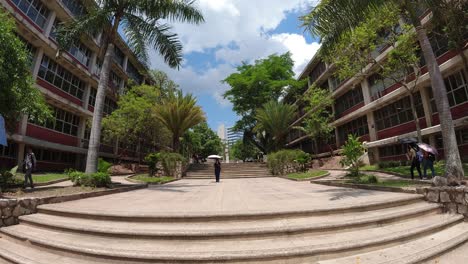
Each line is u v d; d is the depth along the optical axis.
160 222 4.98
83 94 24.05
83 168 24.17
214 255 3.61
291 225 4.58
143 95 24.95
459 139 15.27
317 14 7.98
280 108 25.95
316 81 32.62
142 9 10.98
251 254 3.61
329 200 6.50
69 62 20.31
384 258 3.69
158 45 11.64
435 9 10.43
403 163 17.67
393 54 14.58
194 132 47.31
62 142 21.12
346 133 28.23
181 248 3.99
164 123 20.08
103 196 8.56
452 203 5.96
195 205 6.34
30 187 9.69
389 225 4.95
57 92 19.95
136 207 6.12
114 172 22.98
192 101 19.78
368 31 14.45
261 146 36.28
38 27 17.28
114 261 3.80
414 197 6.31
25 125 16.53
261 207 5.71
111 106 30.06
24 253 4.36
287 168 19.52
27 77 9.49
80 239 4.54
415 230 4.57
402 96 19.09
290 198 7.23
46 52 18.44
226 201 6.96
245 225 4.73
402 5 8.62
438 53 15.70
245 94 32.84
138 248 4.02
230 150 84.62
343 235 4.38
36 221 5.50
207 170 22.58
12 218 5.86
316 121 26.14
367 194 7.31
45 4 18.27
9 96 8.70
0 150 15.40
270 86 31.02
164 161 18.33
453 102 14.98
